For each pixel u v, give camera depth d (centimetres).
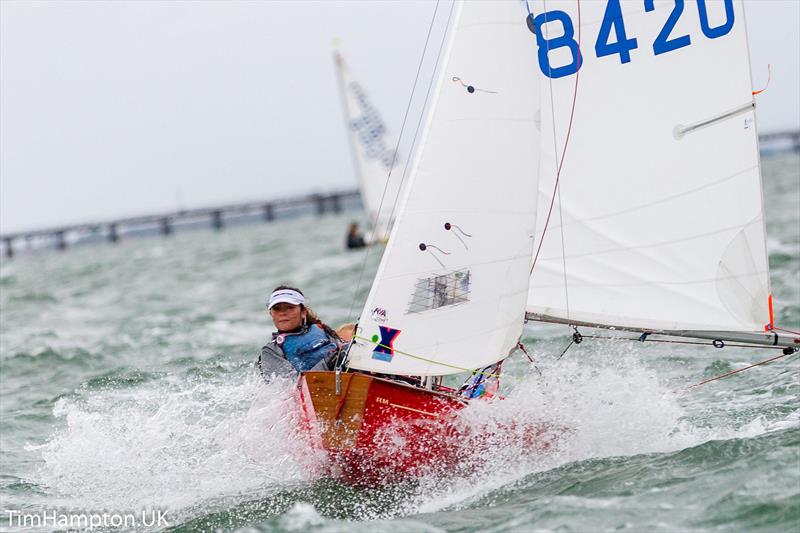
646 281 2366
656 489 1898
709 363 3253
